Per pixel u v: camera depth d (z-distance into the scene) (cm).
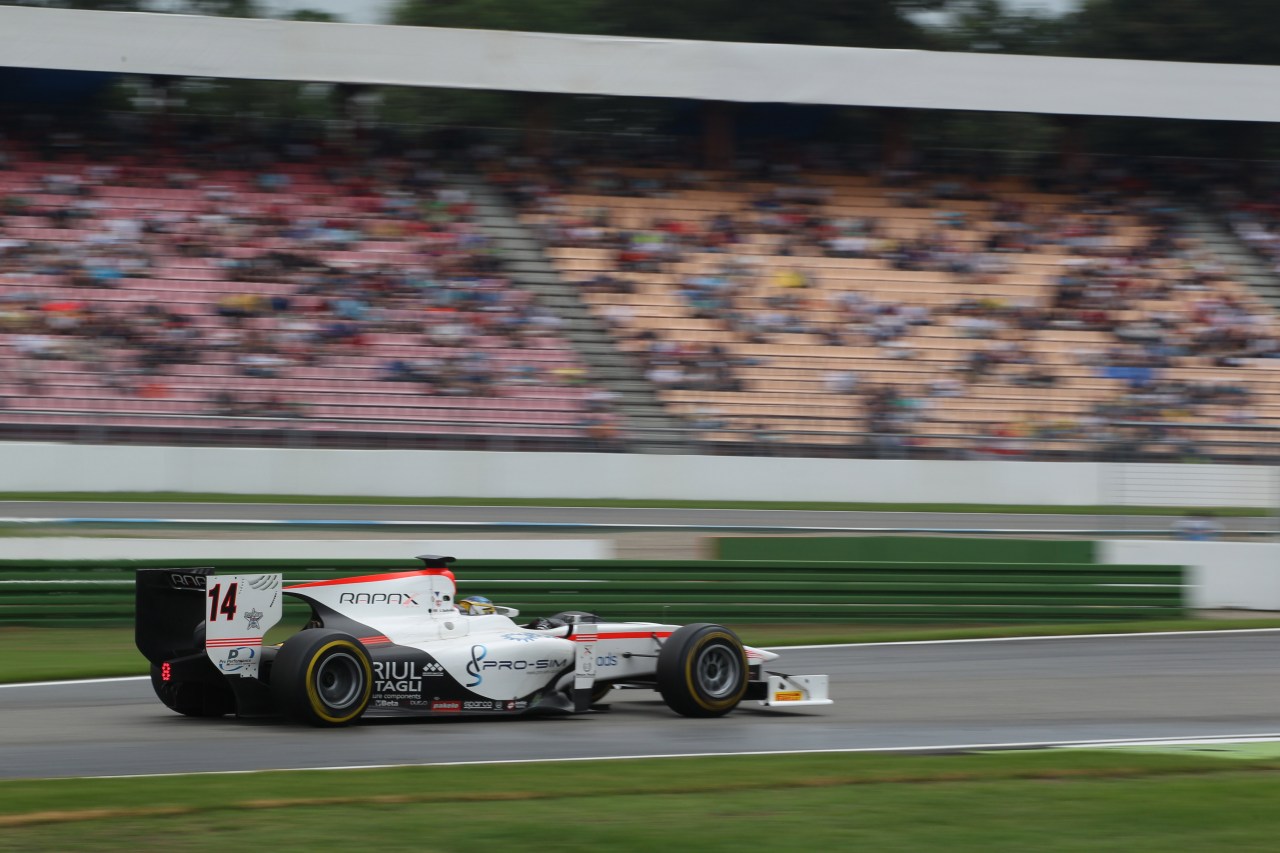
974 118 8338
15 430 5444
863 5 10525
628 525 4841
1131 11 10756
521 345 6247
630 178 7444
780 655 3506
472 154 7425
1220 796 1698
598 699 2558
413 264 6569
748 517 5491
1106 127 8588
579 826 1471
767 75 7356
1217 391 6500
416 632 2314
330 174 7075
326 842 1376
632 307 6556
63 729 2228
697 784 1722
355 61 7025
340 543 4209
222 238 6475
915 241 7225
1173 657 3506
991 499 6025
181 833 1397
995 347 6619
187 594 2330
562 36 7212
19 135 6956
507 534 4703
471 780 1723
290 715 2180
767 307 6662
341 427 5766
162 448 5450
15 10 6631
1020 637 3938
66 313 5928
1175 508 5975
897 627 4203
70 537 4219
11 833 1389
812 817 1540
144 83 7156
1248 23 10556
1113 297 7000
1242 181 8025
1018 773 1841
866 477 5984
